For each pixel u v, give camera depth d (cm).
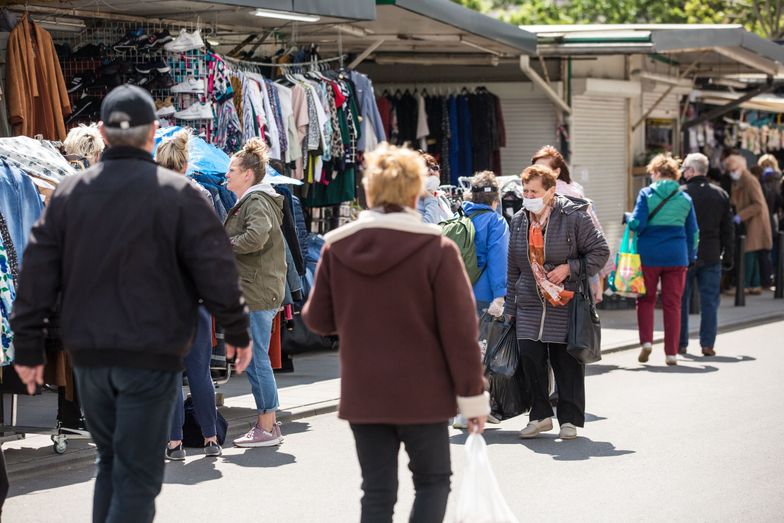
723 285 2683
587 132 2533
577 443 1152
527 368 1169
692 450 1116
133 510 666
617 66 2630
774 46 2600
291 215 1231
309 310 702
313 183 1783
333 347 1808
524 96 2453
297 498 948
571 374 1167
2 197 990
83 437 1075
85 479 1008
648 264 1653
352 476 1024
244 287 1113
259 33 1831
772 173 2697
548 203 1145
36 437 1165
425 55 2309
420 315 667
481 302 1196
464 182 1800
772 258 2816
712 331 1766
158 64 1473
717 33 2339
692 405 1350
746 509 912
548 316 1147
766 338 1969
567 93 2434
